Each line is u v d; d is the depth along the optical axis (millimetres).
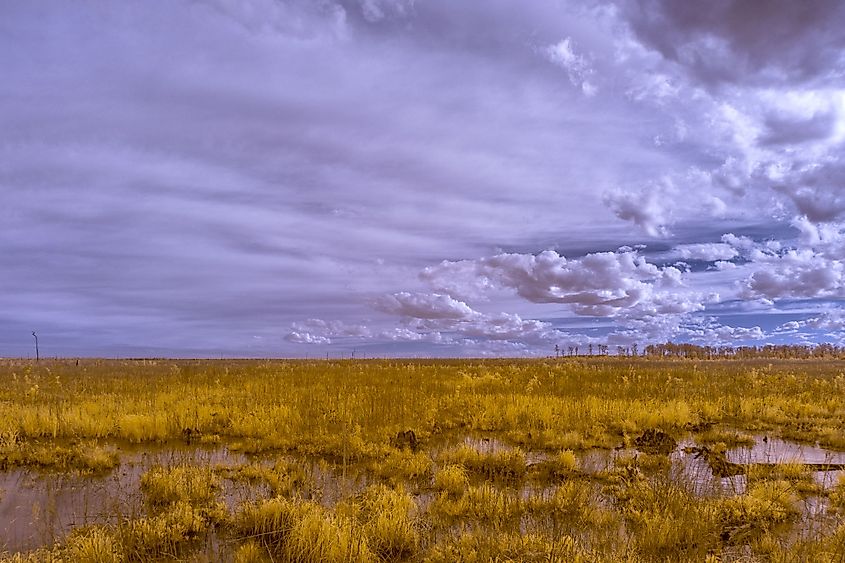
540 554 5508
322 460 10016
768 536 6254
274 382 20562
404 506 7090
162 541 6211
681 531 6219
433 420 13750
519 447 11570
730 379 24516
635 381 22828
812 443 12586
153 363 40312
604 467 9883
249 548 6016
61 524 6824
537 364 41688
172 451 10734
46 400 15789
